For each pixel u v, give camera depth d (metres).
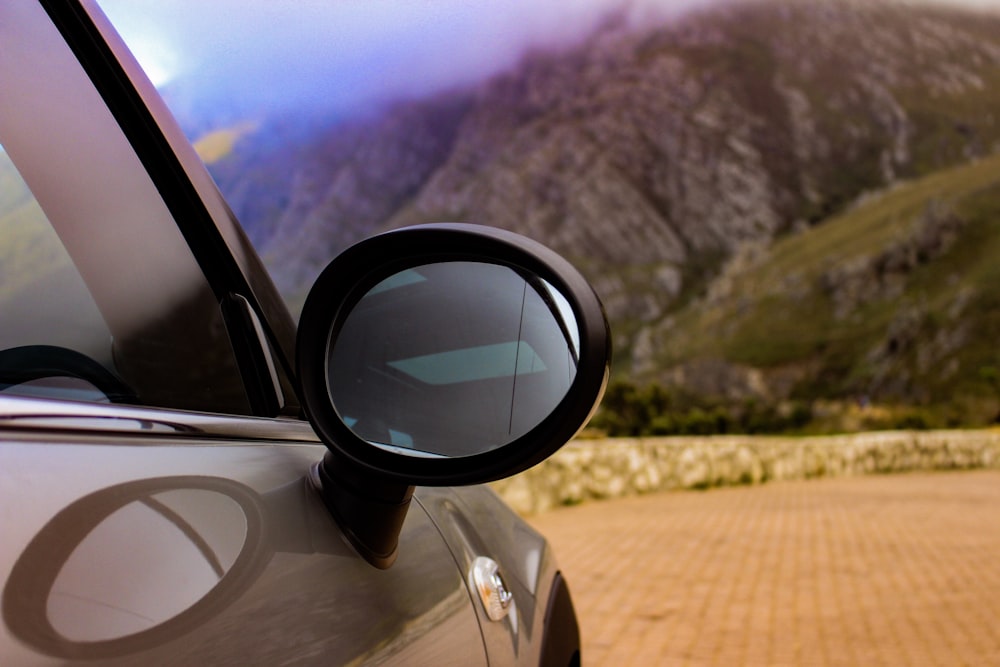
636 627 4.50
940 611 4.80
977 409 87.56
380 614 0.78
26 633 0.45
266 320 1.04
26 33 0.84
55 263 0.79
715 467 13.64
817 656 3.95
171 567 0.56
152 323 0.86
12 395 0.55
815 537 7.76
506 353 0.76
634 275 155.50
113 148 0.90
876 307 120.94
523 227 166.38
